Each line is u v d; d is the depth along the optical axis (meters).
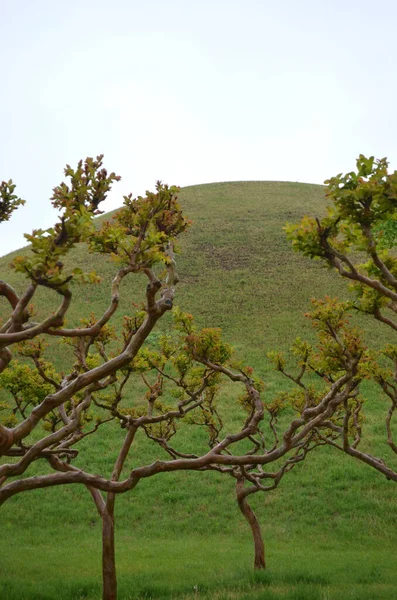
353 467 24.45
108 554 11.06
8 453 9.83
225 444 8.79
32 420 6.78
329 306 10.77
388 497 22.19
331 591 11.82
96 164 8.15
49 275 6.19
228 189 79.06
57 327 6.52
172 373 34.12
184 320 10.91
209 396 14.02
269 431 27.33
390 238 19.67
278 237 58.97
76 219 6.41
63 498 22.91
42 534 19.62
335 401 9.99
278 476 13.67
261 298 44.88
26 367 12.17
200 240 59.06
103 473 24.23
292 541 18.88
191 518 21.16
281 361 12.30
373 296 10.00
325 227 8.39
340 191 7.94
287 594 11.32
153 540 19.20
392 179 7.68
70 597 12.44
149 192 8.23
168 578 13.96
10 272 55.38
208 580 13.39
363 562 15.52
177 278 8.49
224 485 23.78
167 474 24.81
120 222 8.55
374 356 12.84
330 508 21.58
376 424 27.84
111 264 53.84
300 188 79.88
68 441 11.34
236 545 18.34
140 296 46.66
